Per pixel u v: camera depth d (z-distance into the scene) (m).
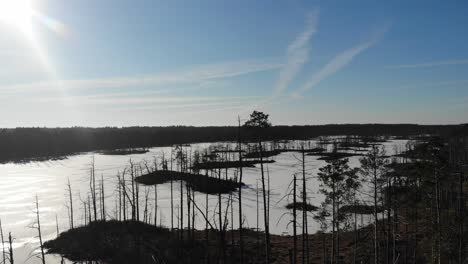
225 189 90.50
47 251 51.47
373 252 43.50
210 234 54.41
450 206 41.25
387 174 38.16
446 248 33.22
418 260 39.28
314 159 156.88
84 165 149.38
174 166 136.75
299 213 71.38
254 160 145.88
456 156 89.31
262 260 44.72
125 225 56.66
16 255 50.66
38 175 125.38
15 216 72.25
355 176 42.34
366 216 59.19
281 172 124.00
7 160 169.25
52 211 76.12
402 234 46.19
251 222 66.12
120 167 139.62
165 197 87.31
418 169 36.50
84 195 91.38
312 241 53.41
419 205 39.97
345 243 50.19
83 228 57.44
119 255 46.50
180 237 52.19
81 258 47.66
